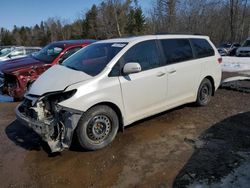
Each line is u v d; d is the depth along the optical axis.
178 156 4.18
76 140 4.66
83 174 3.82
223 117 5.80
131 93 4.72
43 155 4.38
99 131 4.41
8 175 3.86
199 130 5.13
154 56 5.18
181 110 6.27
